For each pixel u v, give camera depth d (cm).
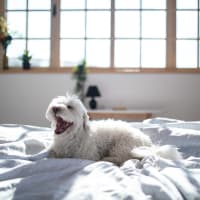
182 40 407
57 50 416
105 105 407
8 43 411
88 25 414
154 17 408
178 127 203
